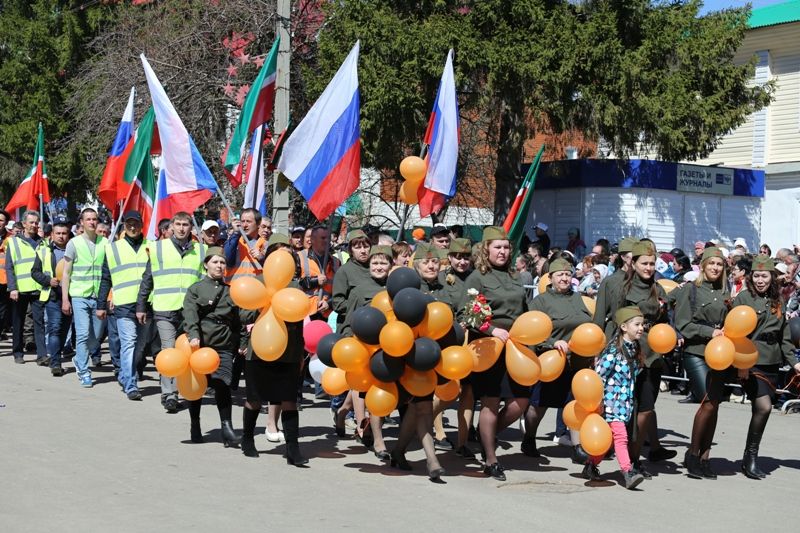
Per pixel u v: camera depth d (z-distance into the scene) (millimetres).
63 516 6262
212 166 23719
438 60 19234
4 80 31031
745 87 21547
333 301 9023
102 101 24297
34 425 9555
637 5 19875
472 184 27281
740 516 6988
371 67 19625
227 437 9000
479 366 7770
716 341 7992
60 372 13531
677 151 20875
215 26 23781
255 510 6609
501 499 7238
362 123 19719
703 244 16375
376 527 6266
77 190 30781
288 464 8305
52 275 13719
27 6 32781
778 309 8305
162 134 11891
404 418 8094
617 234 21266
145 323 11703
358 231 9117
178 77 23531
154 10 25266
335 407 10156
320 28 22234
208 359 8570
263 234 12266
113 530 5965
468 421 8836
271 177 22109
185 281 11195
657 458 8930
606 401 7805
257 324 7996
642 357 7949
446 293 9133
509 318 8086
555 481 8000
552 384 8828
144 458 8250
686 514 6992
